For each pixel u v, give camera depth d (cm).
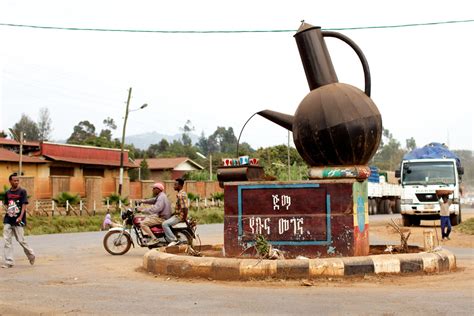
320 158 1174
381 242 1977
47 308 823
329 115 1148
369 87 1201
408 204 2839
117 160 5528
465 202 7444
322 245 1159
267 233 1187
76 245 1989
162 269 1131
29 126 11700
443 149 3031
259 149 7994
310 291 923
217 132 16012
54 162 4872
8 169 4538
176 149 11294
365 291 918
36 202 3938
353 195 1155
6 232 1314
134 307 822
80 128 11375
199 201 5388
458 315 741
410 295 880
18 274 1188
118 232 1602
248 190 1202
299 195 1176
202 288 968
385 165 11056
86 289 980
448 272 1111
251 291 932
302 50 1224
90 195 4291
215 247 1503
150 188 5184
